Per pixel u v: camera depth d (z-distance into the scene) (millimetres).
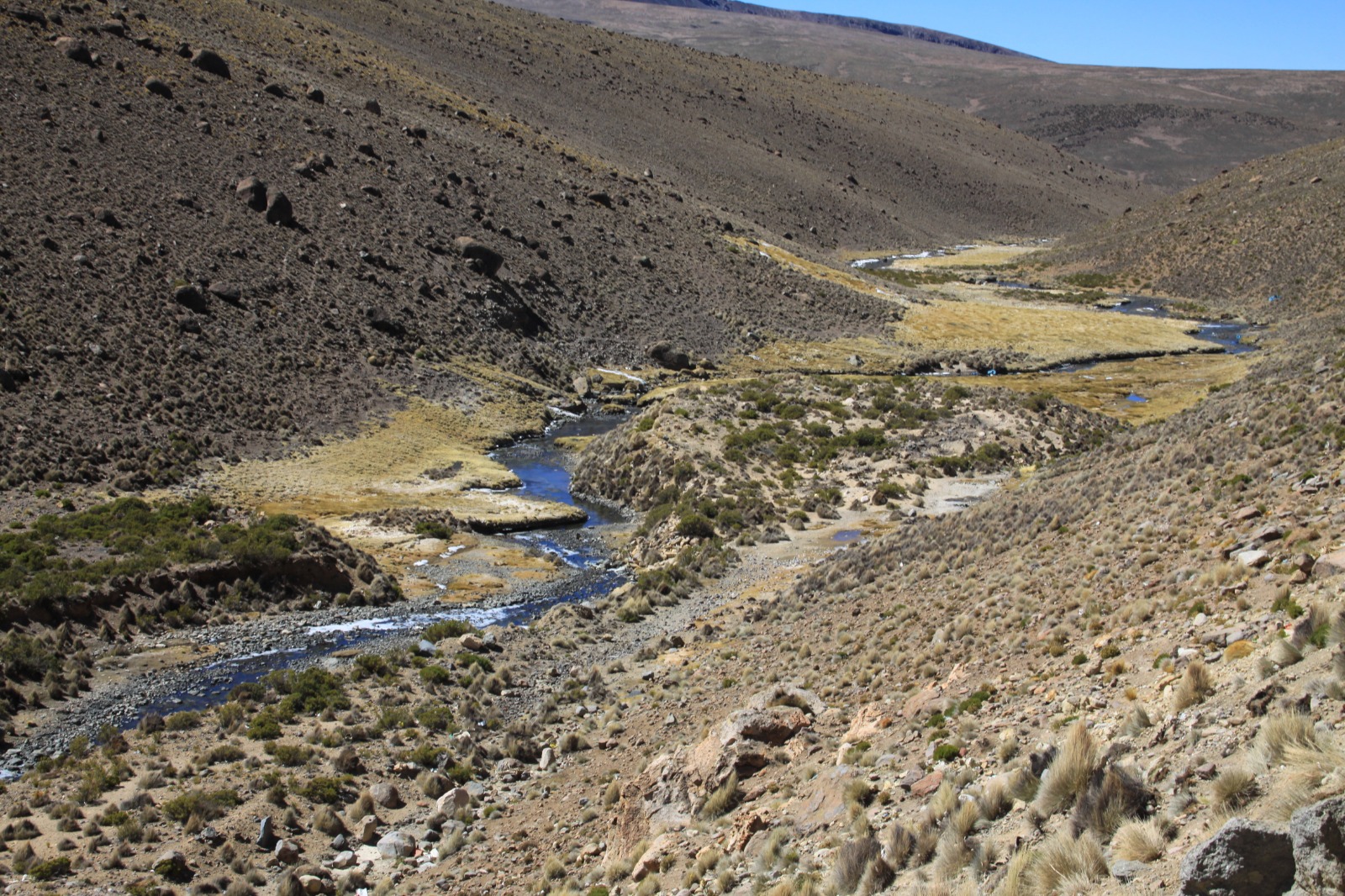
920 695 16500
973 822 10375
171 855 17875
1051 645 16172
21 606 31766
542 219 114500
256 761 22875
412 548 46031
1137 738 10656
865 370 100250
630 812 16328
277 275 79062
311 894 16969
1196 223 171500
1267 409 27953
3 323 59812
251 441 61000
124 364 62219
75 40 92625
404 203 99812
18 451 51031
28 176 73875
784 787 14898
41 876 17281
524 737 24141
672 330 104250
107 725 25391
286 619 36125
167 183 82562
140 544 38906
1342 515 15875
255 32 135125
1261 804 7680
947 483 53938
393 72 148875
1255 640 11945
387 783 21766
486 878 16641
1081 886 8086
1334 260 138500
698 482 51656
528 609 38094
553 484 60688
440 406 73875
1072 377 98000
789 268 133250
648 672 28047
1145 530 21375
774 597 34375
